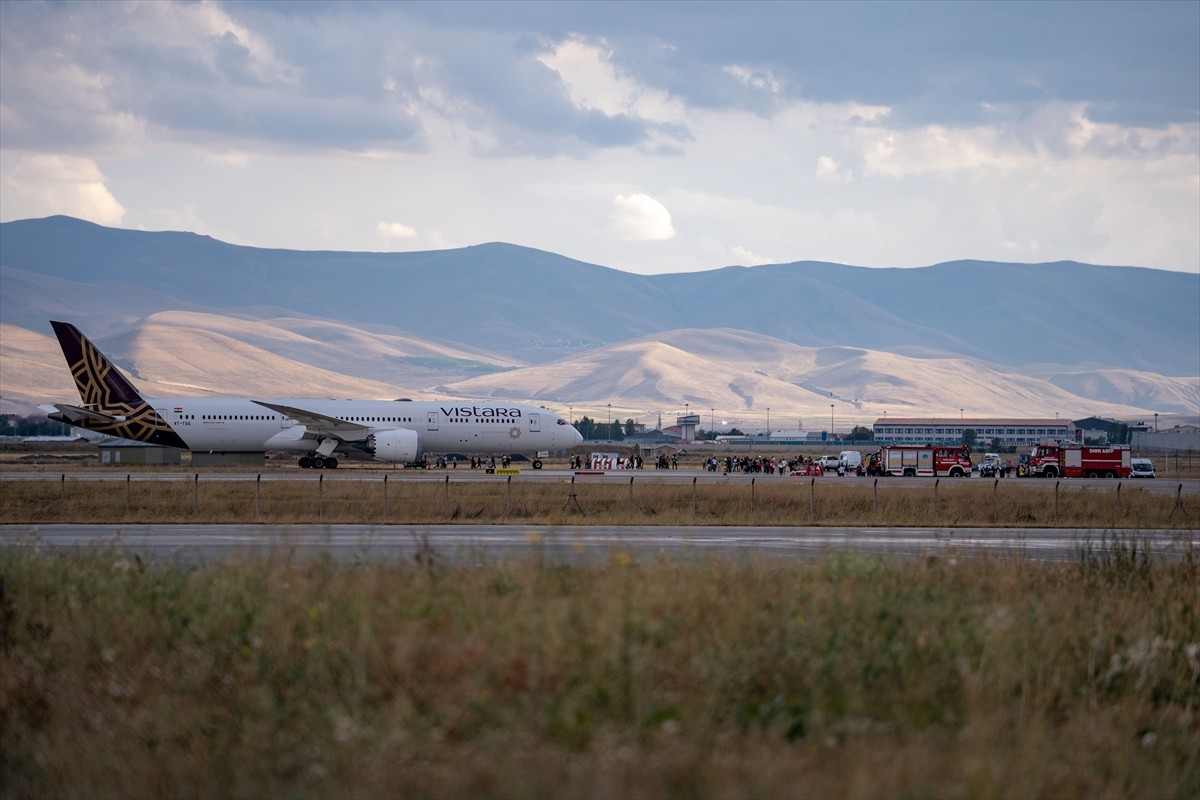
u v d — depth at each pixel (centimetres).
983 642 3300
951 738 2631
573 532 8388
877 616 3612
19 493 11769
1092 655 3284
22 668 3006
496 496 11756
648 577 4097
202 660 3047
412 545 6994
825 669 2997
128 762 2494
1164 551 6762
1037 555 7019
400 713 2609
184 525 9000
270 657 3072
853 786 2297
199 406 19112
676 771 2338
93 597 3800
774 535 8381
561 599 3609
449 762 2409
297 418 18675
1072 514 10994
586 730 2523
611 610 3300
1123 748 2669
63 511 10012
